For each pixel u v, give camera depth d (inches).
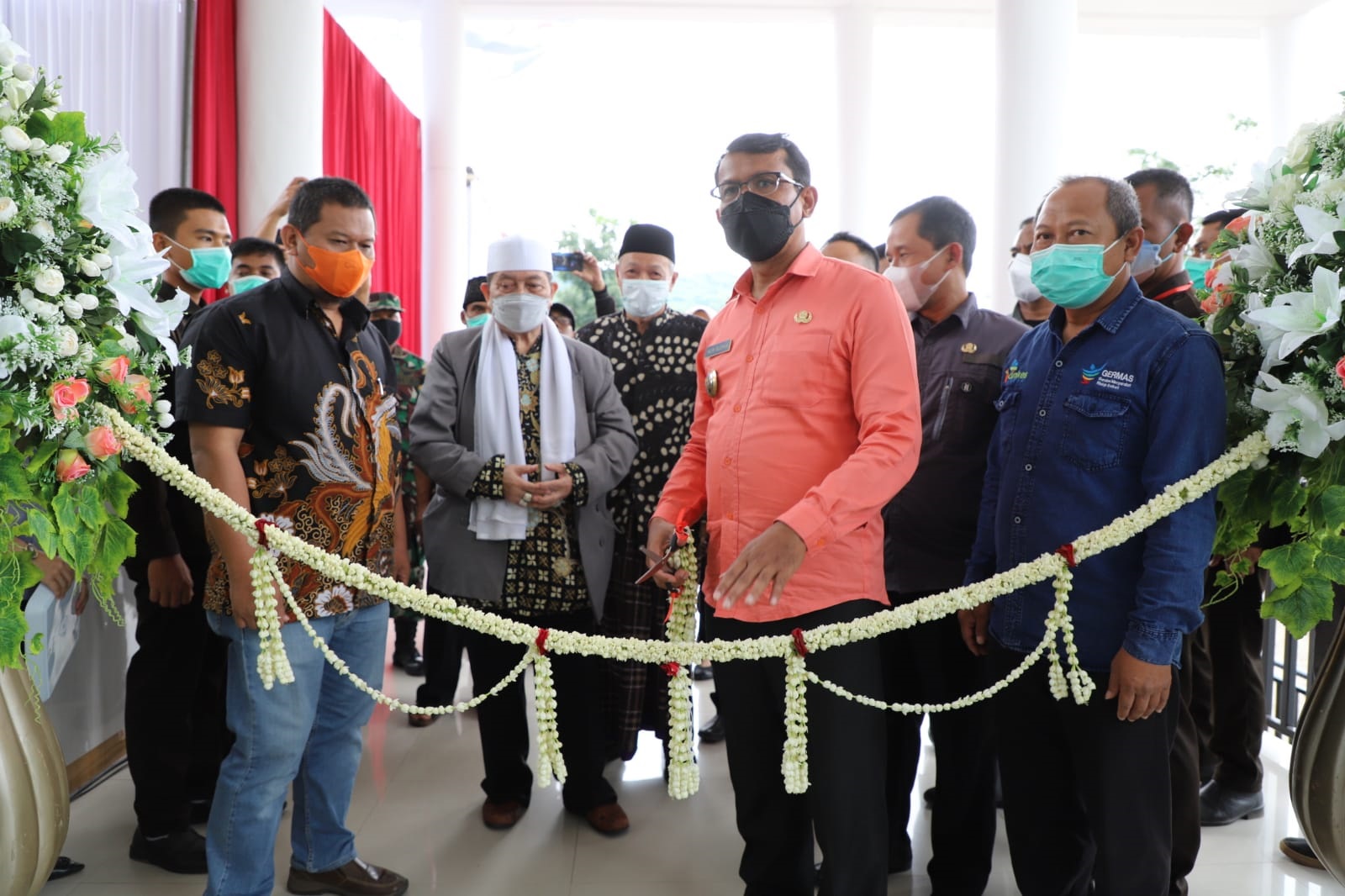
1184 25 351.6
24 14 141.6
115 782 116.9
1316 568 64.0
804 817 79.4
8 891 58.0
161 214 99.2
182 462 97.7
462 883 95.2
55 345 55.2
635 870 98.0
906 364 69.9
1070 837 73.9
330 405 82.5
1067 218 69.5
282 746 79.3
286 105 190.5
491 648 105.8
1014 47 235.1
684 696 64.2
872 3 325.1
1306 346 63.4
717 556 75.4
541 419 105.8
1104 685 67.7
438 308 335.0
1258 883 94.0
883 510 93.4
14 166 55.6
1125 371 67.7
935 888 90.0
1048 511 70.0
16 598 56.7
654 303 120.4
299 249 81.3
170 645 97.7
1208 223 122.3
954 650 89.8
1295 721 130.0
